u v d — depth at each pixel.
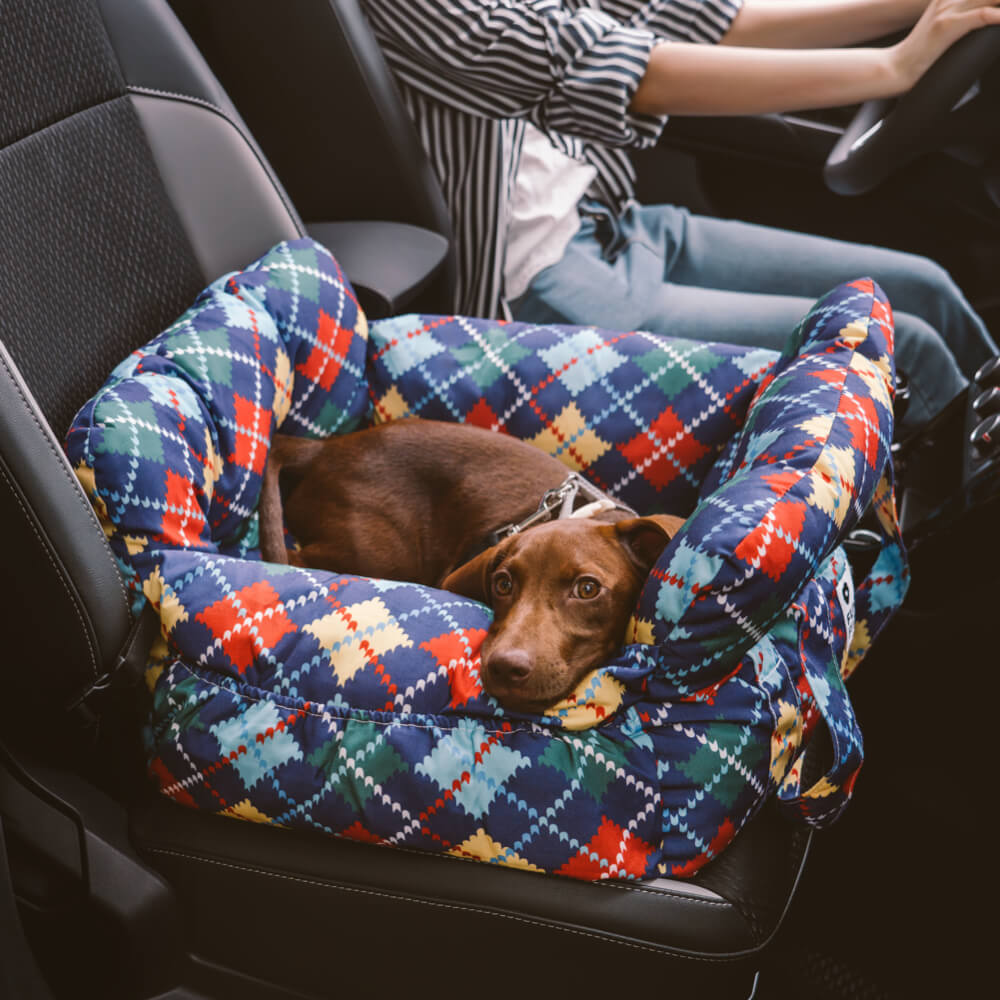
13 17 1.21
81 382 1.26
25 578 1.01
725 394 1.49
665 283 2.05
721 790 1.01
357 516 1.46
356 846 1.06
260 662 1.08
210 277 1.50
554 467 1.48
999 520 1.45
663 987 1.02
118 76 1.40
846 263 2.07
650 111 1.89
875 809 1.55
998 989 1.33
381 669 1.06
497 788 1.00
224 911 1.12
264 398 1.37
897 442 1.95
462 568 1.29
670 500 1.53
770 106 1.85
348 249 1.71
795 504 1.02
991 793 1.51
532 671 1.00
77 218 1.29
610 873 0.99
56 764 1.13
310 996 1.14
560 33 1.78
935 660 1.59
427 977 1.09
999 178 1.88
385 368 1.61
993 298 2.26
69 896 1.09
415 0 1.76
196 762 1.08
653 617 1.02
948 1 1.74
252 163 1.58
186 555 1.13
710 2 2.14
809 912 1.44
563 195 2.05
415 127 1.84
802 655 1.12
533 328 1.60
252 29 1.68
